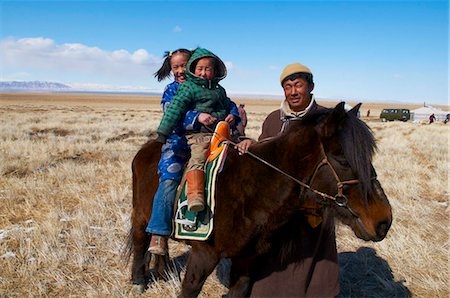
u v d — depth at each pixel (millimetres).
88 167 11477
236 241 3506
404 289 5066
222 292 4980
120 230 6707
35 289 4832
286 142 3451
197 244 3627
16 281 4988
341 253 6074
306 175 3355
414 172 11883
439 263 5699
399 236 6438
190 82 3654
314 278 3900
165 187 3691
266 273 3865
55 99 138250
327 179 3248
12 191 8852
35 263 5383
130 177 10523
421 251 5914
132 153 14617
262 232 3477
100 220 7109
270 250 3764
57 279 5023
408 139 23734
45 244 5824
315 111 3455
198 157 3576
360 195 3148
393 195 9188
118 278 5160
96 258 5664
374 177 3189
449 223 7398
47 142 17391
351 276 5441
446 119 55156
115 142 18266
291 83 3844
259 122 38094
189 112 3643
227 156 3676
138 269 4918
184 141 3770
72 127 26875
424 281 5176
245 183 3482
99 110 65250
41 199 8398
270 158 3477
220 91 3812
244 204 3465
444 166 12922
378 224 3117
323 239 3881
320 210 3494
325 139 3236
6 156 12836
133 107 92000
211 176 3520
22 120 32500
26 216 7379
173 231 3754
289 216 3486
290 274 3846
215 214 3521
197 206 3344
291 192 3398
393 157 14422
